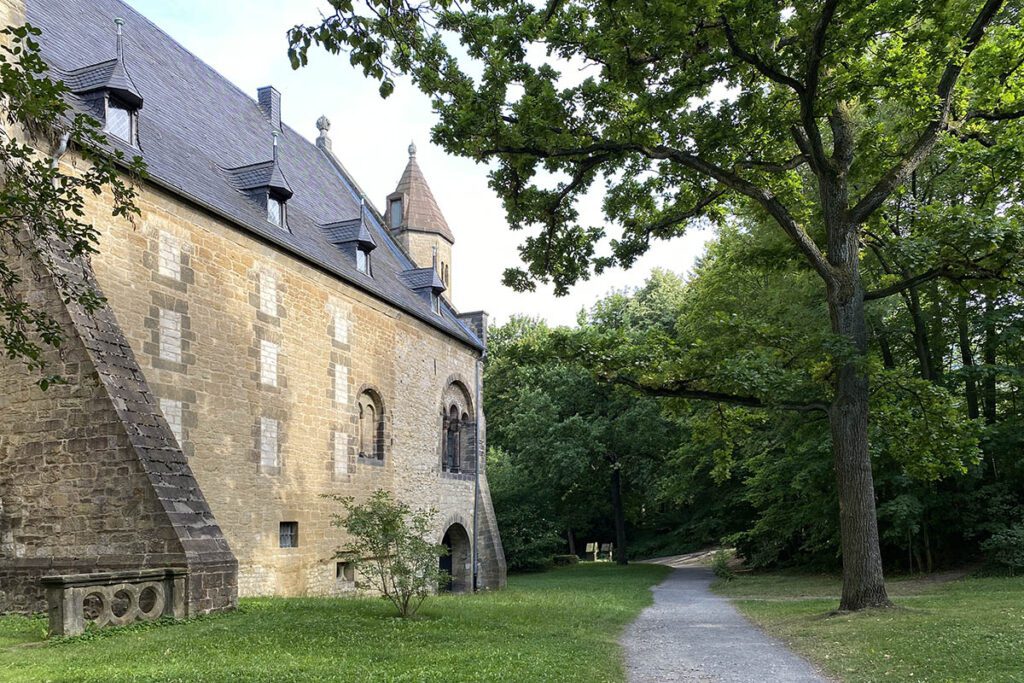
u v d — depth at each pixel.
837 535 26.30
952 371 23.95
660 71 14.19
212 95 25.33
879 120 22.03
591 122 15.48
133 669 8.70
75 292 8.66
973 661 9.09
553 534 41.41
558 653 10.68
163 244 16.34
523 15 13.54
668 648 11.91
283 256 20.19
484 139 14.49
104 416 13.26
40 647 10.32
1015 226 14.60
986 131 16.58
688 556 48.03
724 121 15.38
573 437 41.03
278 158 26.59
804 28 13.34
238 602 14.86
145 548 12.99
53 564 13.27
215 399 17.45
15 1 14.92
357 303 23.62
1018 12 15.81
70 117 15.16
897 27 13.12
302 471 20.33
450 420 30.39
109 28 21.16
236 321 18.30
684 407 17.33
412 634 12.24
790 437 25.58
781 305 25.69
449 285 40.44
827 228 15.62
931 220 15.79
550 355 16.61
